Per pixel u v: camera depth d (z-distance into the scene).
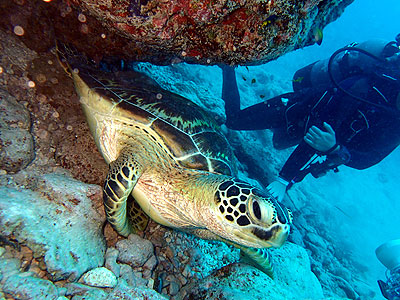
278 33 0.49
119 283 0.48
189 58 0.58
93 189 0.53
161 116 0.64
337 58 1.17
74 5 0.49
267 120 1.36
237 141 1.50
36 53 0.62
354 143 1.07
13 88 0.57
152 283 0.57
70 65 0.62
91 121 0.63
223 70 1.42
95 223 0.51
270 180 1.49
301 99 1.20
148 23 0.45
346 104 1.03
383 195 3.34
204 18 0.45
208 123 0.75
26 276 0.37
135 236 0.58
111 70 0.71
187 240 0.74
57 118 0.63
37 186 0.47
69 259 0.42
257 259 0.68
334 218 2.21
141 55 0.61
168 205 0.60
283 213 0.50
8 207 0.39
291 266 0.82
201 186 0.56
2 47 0.57
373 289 1.65
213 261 0.74
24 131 0.52
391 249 1.32
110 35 0.55
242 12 0.45
